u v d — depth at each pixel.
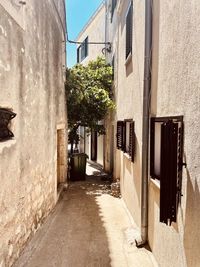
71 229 6.00
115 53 11.06
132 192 6.77
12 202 3.94
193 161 2.89
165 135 3.31
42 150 6.06
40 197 5.88
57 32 8.34
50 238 5.46
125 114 8.12
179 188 3.22
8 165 3.76
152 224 4.73
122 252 4.86
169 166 3.21
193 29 2.87
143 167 5.07
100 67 12.66
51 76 7.20
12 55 3.92
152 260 4.52
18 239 4.23
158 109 4.37
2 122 3.72
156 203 4.44
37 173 5.57
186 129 3.10
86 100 11.56
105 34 13.76
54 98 7.74
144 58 5.03
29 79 4.88
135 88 6.39
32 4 5.07
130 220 6.64
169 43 3.77
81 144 20.09
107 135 13.26
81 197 9.00
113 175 11.27
